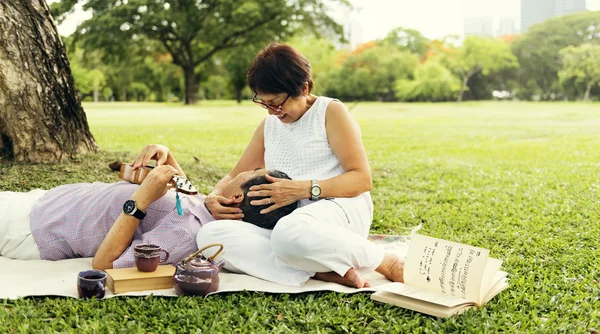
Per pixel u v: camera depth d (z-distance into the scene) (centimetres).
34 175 568
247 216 331
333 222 324
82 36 3334
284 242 306
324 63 5262
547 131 1623
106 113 2445
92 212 334
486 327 266
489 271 302
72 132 645
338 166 350
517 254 404
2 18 567
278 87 332
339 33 3425
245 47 3634
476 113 2692
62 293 290
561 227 480
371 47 5459
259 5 3378
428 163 902
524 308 294
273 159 361
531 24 4872
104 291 288
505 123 2000
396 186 690
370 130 1686
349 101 5225
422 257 301
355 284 310
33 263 328
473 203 585
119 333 254
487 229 477
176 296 294
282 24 3531
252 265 321
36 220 337
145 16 3312
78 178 572
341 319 273
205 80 4559
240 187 333
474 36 4753
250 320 268
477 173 795
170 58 4628
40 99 603
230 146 1095
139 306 279
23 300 278
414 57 5266
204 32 3653
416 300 288
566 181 722
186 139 1250
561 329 269
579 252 402
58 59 620
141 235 330
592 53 4075
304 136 351
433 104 4081
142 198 317
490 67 4712
